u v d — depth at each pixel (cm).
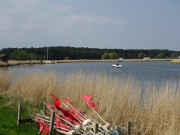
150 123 599
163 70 4272
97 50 12706
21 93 1104
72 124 564
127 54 14825
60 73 1216
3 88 1243
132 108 664
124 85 729
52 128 546
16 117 764
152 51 15625
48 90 1037
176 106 590
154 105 617
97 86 827
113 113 668
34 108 890
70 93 922
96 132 467
